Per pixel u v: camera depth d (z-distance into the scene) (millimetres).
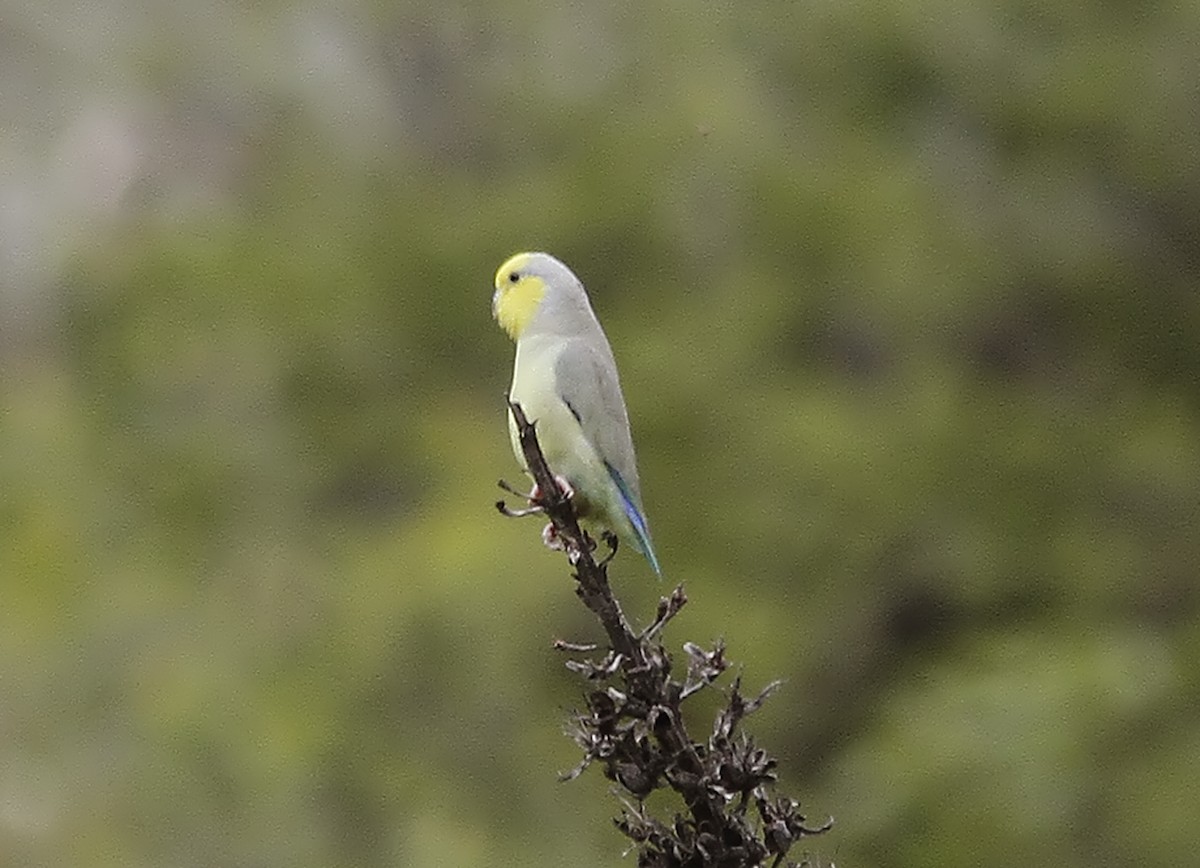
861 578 15539
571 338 7859
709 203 16906
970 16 17578
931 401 16281
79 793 13859
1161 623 16234
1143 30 17734
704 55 17828
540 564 14273
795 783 14984
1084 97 17391
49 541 15930
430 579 14414
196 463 16391
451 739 13984
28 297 18328
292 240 17734
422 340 16938
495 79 18422
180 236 17891
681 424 15734
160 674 14617
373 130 18625
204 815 13648
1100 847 14234
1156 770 14531
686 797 4777
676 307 16438
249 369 16875
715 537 15383
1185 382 17578
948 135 17656
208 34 19297
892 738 14945
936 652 15828
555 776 13766
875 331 16656
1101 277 17344
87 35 19625
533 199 17219
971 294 16875
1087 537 16328
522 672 14094
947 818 14375
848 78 17625
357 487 16281
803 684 15125
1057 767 14438
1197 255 17750
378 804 13688
